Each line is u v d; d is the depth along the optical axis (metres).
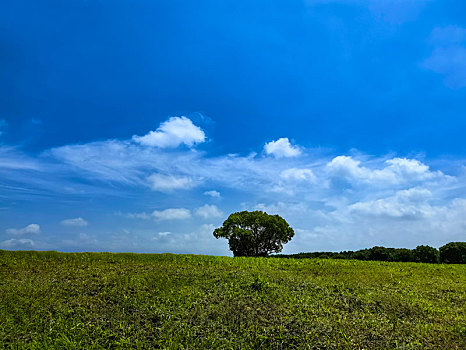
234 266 10.66
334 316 6.21
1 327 5.31
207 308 6.34
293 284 8.33
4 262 9.93
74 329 5.34
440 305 7.32
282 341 5.12
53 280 7.98
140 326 5.56
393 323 6.12
